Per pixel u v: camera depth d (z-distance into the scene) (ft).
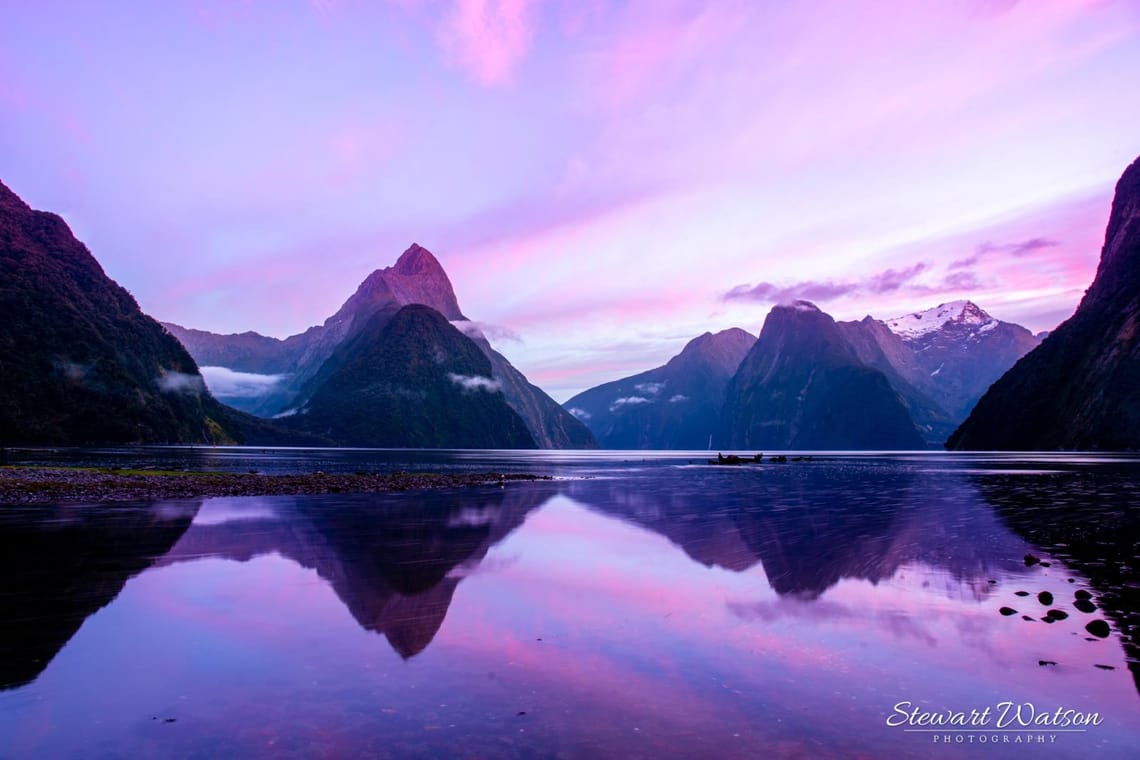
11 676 29.25
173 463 262.06
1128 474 198.80
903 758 21.89
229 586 48.55
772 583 50.08
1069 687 28.53
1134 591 46.60
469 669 30.53
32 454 301.84
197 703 26.25
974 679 29.43
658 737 23.27
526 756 21.66
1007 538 73.00
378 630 37.14
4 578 50.67
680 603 43.91
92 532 76.59
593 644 34.55
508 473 254.06
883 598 45.03
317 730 23.70
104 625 37.70
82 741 22.76
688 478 223.10
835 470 286.46
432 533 79.56
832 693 27.71
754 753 22.07
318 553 63.98
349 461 368.68
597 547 68.85
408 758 21.47
